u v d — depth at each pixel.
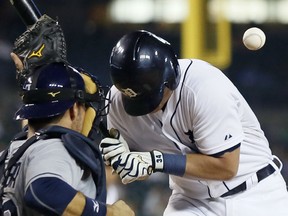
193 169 12.66
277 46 71.12
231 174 12.73
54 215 10.12
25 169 10.43
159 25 73.44
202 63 13.04
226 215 13.61
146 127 13.20
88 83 11.34
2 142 48.84
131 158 12.48
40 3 70.38
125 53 12.30
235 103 12.80
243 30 72.69
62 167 10.29
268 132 57.03
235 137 12.61
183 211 13.76
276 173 13.98
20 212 10.52
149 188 41.72
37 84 10.79
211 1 25.17
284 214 13.76
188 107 12.63
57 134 10.66
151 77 12.28
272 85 66.62
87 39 69.94
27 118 10.69
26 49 11.26
